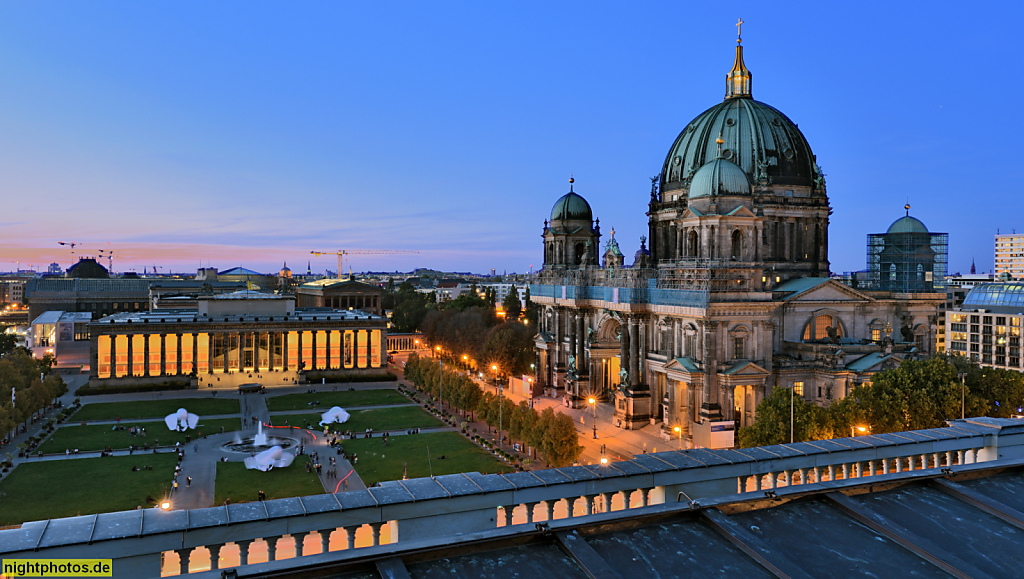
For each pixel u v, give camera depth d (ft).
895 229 514.27
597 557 66.13
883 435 112.98
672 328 448.24
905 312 485.56
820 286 458.09
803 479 104.01
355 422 498.28
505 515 90.99
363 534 98.68
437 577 63.31
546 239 624.59
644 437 437.58
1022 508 81.66
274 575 61.41
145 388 640.99
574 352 555.69
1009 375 381.81
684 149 531.50
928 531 75.31
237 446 425.28
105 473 361.71
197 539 73.72
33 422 493.36
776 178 498.69
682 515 77.97
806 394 440.04
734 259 430.20
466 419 507.71
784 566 64.90
